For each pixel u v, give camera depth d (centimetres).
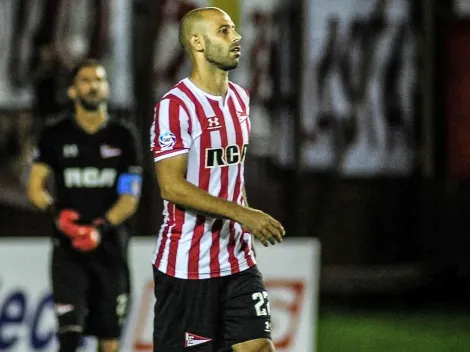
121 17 3412
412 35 3784
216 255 1579
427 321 3334
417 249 3866
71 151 2111
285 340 2416
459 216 3881
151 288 2408
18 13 3325
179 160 1518
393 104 3788
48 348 2364
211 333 1599
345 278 3725
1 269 2361
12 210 3366
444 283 3819
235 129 1559
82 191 2109
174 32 3469
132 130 2150
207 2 3488
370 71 3750
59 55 3356
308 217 3700
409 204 3847
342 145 3741
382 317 3400
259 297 1597
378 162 3797
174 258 1580
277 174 3659
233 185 1573
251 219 1470
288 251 2442
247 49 3578
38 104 3353
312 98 3684
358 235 3781
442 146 3847
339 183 3750
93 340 2316
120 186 2117
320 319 3353
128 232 2167
